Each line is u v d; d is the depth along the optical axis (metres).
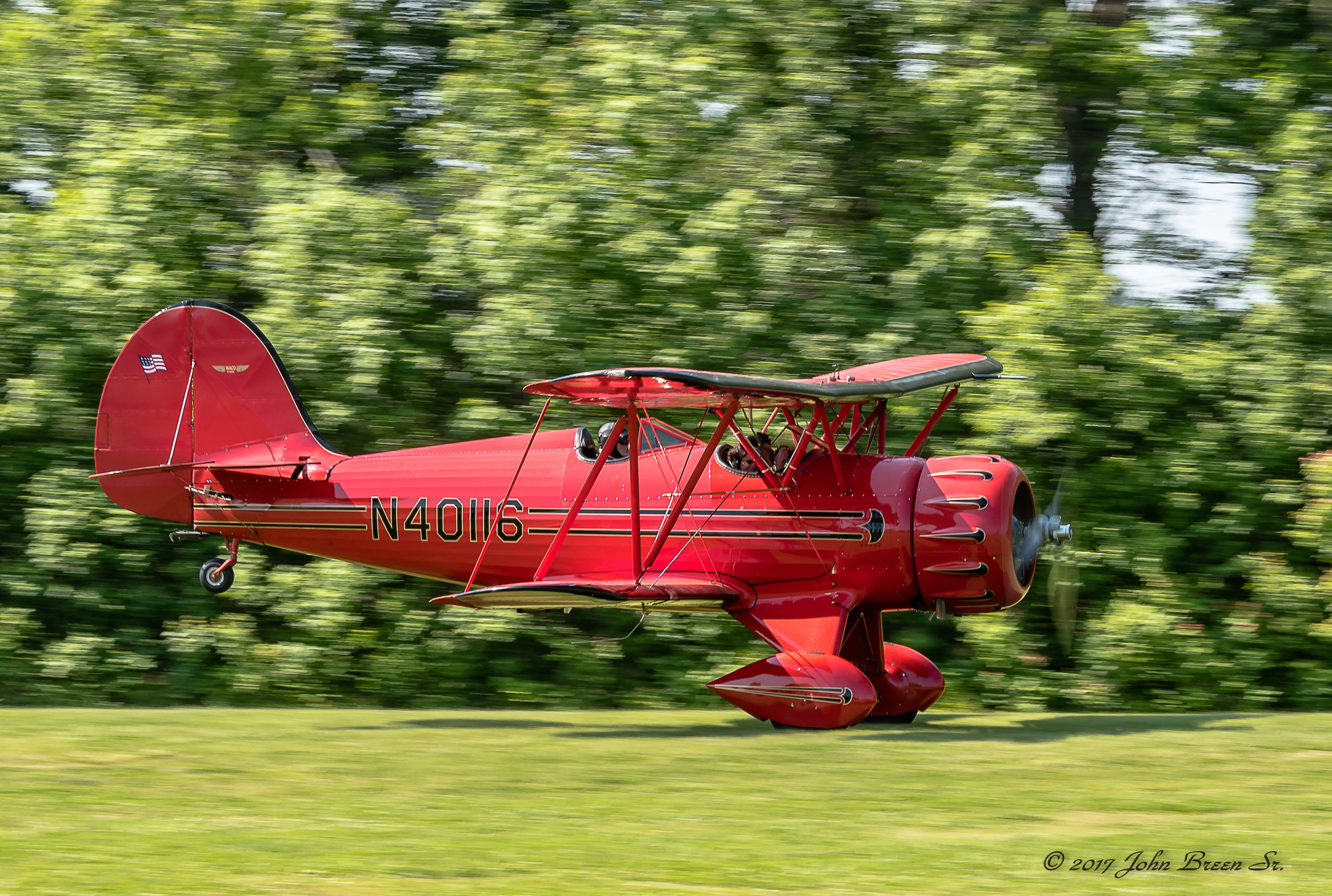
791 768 23.14
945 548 29.62
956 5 45.41
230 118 48.56
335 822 17.89
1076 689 42.69
